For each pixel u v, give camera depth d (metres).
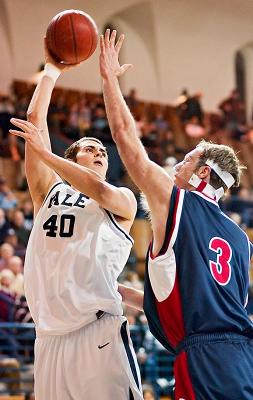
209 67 25.72
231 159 4.12
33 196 4.67
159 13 24.05
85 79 22.78
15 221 14.38
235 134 23.92
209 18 24.91
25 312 10.47
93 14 23.12
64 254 4.28
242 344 3.74
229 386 3.59
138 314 10.82
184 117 23.30
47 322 4.24
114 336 4.21
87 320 4.21
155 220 3.81
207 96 25.75
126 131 3.84
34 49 22.27
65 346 4.23
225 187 4.09
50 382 4.23
